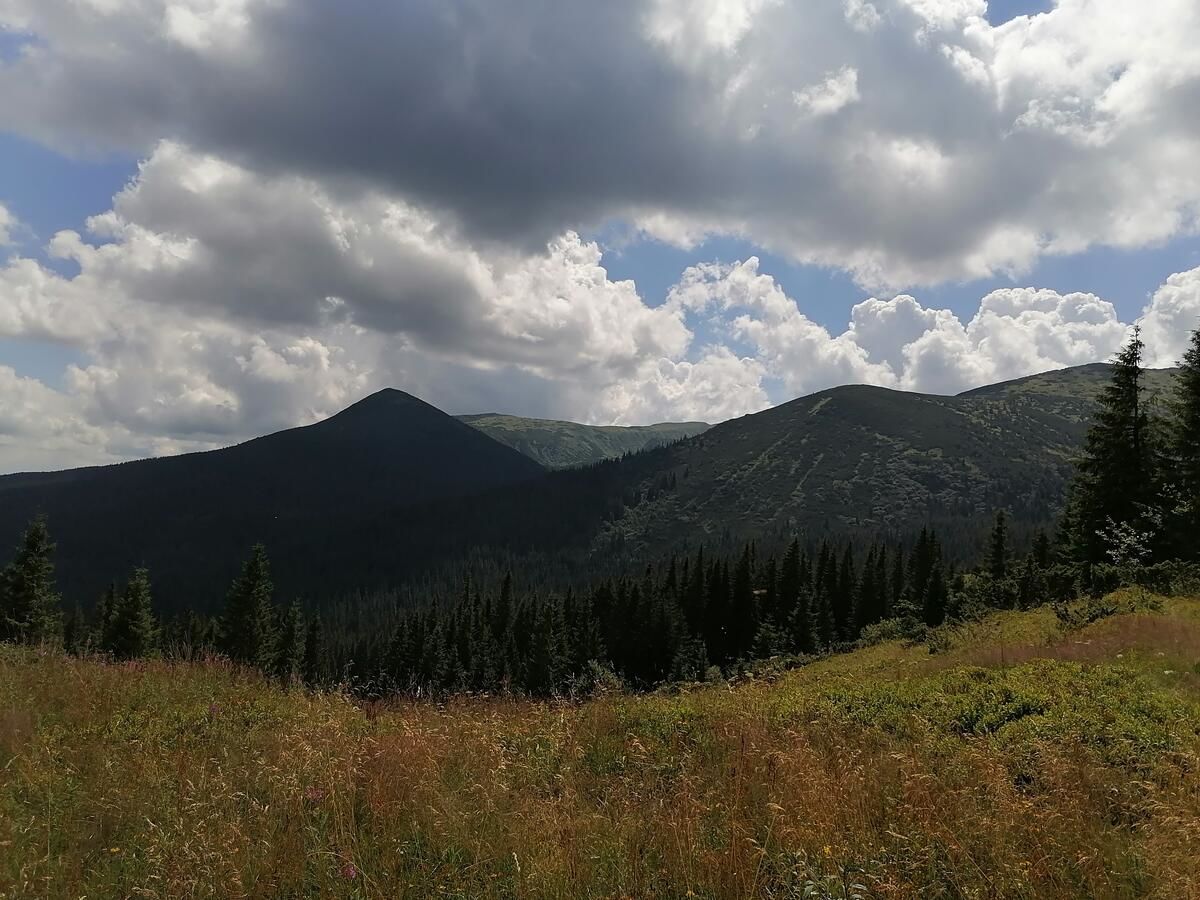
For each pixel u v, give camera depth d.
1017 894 4.52
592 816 5.55
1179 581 21.95
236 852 4.77
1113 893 4.61
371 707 10.08
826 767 6.63
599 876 4.71
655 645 64.50
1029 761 6.92
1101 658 12.82
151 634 50.00
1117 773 6.53
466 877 4.82
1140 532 28.44
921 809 5.30
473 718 8.97
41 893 4.43
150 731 7.96
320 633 68.75
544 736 8.27
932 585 54.31
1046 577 32.53
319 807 5.70
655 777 6.77
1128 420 31.11
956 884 4.59
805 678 18.17
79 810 5.61
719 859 4.72
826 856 4.72
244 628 53.78
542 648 55.25
